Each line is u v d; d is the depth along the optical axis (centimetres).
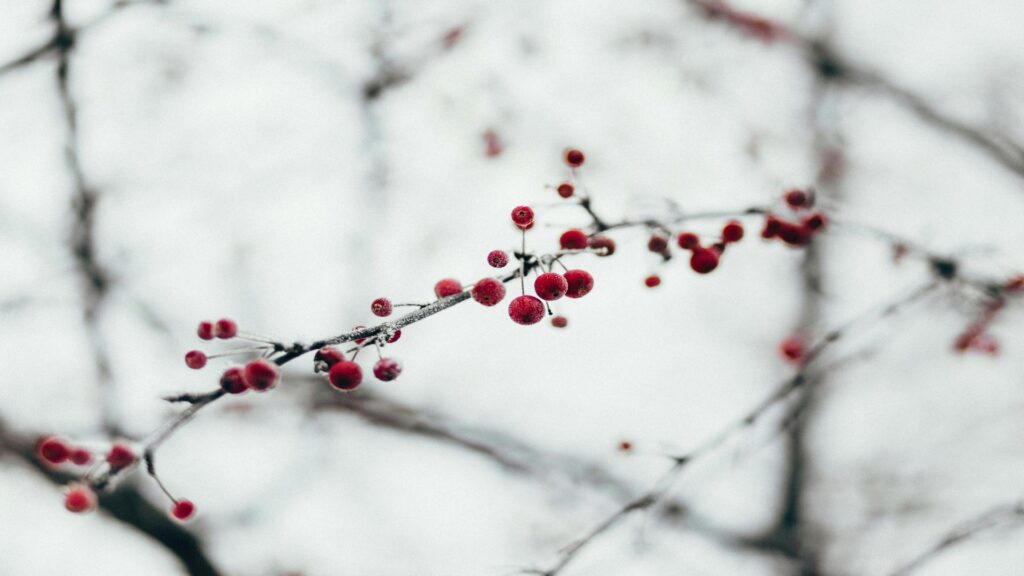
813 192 304
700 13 686
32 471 555
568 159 261
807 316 676
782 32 686
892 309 362
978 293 358
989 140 643
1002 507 403
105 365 598
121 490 526
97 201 625
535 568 307
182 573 568
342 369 192
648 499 328
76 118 575
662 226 268
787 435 659
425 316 208
